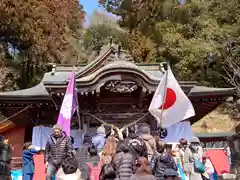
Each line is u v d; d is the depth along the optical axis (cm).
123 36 4656
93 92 1702
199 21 3831
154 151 1077
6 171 847
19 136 1981
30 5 3709
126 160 920
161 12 4184
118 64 1709
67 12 4375
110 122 1847
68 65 2125
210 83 3716
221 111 3697
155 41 4200
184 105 1382
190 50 3616
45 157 1049
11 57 3834
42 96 1783
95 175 1102
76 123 1820
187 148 1184
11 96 1772
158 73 2039
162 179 944
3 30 3650
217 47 3584
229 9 3791
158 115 1398
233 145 913
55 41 3906
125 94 1794
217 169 1400
